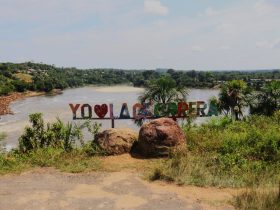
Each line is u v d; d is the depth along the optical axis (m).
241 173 10.73
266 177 10.30
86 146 13.73
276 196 8.35
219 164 11.38
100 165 11.76
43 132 14.55
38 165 11.95
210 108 24.73
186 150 12.77
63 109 74.56
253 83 116.75
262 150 12.79
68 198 8.95
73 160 12.35
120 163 11.99
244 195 8.64
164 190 9.48
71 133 15.02
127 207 8.37
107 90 151.12
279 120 20.00
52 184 10.03
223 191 9.46
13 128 49.91
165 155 12.59
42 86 136.00
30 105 86.50
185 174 10.41
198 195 9.12
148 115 24.50
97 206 8.43
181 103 24.59
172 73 192.88
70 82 178.50
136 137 13.59
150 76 183.50
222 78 176.25
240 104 34.94
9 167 11.68
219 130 16.73
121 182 10.14
